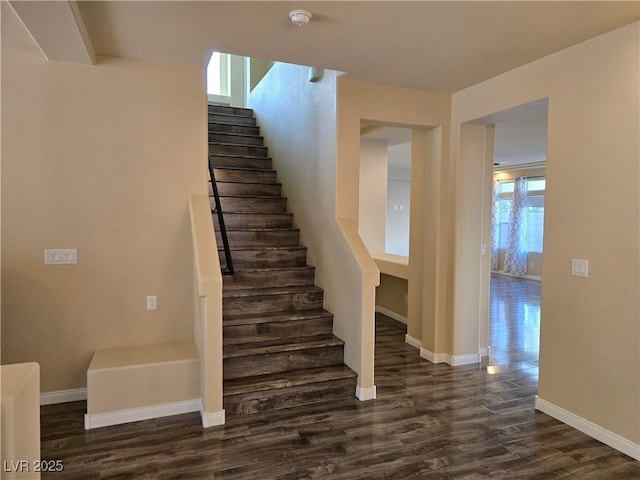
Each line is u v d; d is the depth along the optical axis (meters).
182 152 3.36
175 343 3.40
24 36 2.86
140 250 3.31
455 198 4.08
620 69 2.60
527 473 2.43
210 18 2.47
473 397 3.44
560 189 3.00
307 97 4.37
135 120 3.23
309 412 3.14
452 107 4.09
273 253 4.36
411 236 4.82
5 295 3.02
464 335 4.21
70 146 3.09
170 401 3.03
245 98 7.85
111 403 2.87
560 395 3.04
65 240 3.12
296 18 2.36
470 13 2.40
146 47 2.93
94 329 3.23
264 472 2.40
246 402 3.10
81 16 2.44
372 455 2.59
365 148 6.41
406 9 2.35
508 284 9.32
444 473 2.42
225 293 3.87
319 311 4.00
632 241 2.55
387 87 3.83
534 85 3.20
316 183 4.18
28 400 1.32
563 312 3.00
